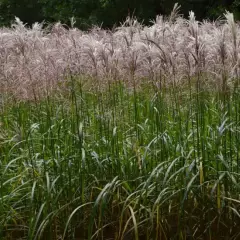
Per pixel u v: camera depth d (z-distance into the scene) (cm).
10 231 567
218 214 524
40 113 650
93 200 566
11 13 2042
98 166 574
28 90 588
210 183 547
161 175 555
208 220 517
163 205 537
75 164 569
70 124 635
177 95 584
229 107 546
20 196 579
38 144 621
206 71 549
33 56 599
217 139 519
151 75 579
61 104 639
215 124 617
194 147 536
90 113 673
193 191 531
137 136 603
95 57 585
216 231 540
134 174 567
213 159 534
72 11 1895
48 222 520
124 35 617
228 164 536
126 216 550
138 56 574
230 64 529
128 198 508
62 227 554
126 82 619
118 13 1852
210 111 641
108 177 575
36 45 617
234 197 540
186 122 579
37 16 2045
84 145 586
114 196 562
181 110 611
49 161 565
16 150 652
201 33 578
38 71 584
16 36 605
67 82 638
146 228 543
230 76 542
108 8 1853
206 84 569
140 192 527
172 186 531
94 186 567
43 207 518
